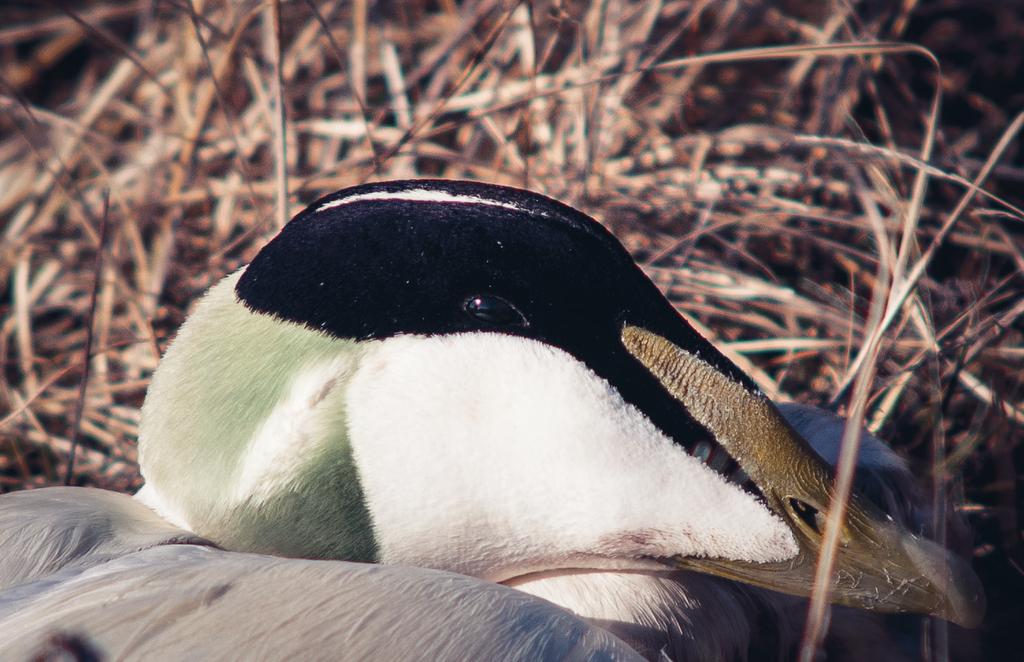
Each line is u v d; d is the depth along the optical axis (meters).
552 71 8.02
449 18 8.48
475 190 4.06
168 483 4.29
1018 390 5.97
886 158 6.66
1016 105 7.84
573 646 3.42
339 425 4.07
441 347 4.00
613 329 4.02
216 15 8.22
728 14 8.11
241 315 4.17
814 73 7.97
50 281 7.37
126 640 3.39
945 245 6.89
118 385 6.63
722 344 6.39
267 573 3.57
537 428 4.02
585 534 4.11
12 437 6.33
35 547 3.99
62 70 8.65
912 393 5.86
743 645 4.41
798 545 4.18
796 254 7.00
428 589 3.51
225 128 7.93
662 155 7.47
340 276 4.02
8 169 8.02
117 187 7.36
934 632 4.75
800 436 4.26
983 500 5.68
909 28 8.17
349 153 7.93
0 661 3.40
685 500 4.10
